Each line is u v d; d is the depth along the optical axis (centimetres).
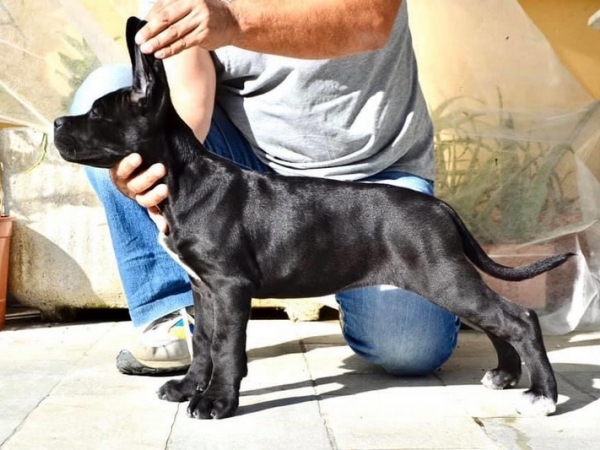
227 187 166
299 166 201
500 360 182
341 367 202
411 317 188
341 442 147
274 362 207
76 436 149
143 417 160
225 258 162
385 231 170
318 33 165
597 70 283
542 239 254
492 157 266
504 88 267
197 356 173
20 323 258
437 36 267
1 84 257
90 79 197
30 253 257
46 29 261
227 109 202
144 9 200
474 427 155
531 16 281
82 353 213
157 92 159
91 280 256
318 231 169
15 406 166
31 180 256
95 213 256
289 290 172
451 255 169
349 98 194
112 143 160
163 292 191
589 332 248
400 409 167
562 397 175
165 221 166
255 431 152
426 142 210
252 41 160
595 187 264
